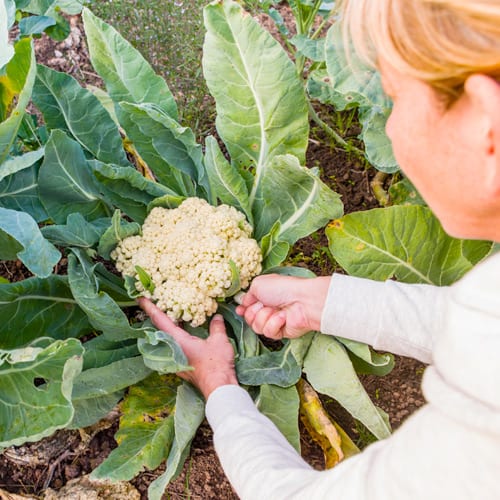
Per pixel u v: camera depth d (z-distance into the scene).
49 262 1.59
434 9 0.68
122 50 1.98
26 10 2.41
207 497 1.93
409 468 0.77
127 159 2.23
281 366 1.81
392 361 1.81
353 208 2.46
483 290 0.74
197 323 1.89
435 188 0.83
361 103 2.10
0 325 1.74
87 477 1.93
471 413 0.70
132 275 1.90
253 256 1.90
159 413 1.82
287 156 1.71
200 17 2.68
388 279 1.78
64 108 1.96
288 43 2.60
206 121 2.65
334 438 1.79
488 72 0.69
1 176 1.64
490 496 0.71
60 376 1.49
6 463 1.95
